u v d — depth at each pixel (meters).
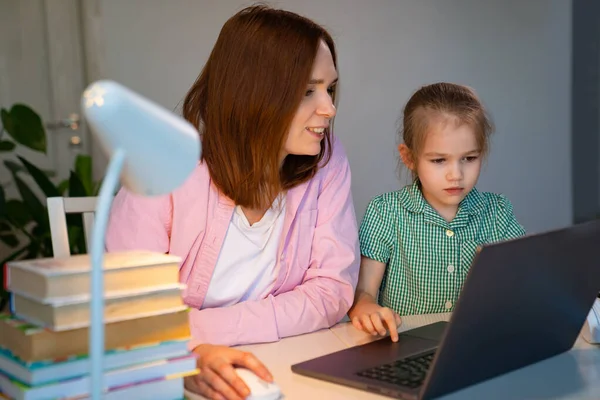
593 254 1.02
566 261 0.96
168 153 0.65
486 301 0.86
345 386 0.98
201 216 1.32
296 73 1.26
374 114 3.47
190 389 0.99
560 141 3.71
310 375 1.02
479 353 0.93
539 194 3.68
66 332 0.80
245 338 1.22
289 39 1.27
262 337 1.23
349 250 1.43
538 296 0.96
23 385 0.78
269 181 1.33
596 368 1.05
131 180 0.67
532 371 1.04
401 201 1.65
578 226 0.96
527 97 3.63
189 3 3.44
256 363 0.96
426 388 0.89
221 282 1.36
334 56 1.38
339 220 1.45
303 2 3.37
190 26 3.44
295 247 1.40
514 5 3.57
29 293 0.82
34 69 3.61
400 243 1.65
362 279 1.63
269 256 1.38
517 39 3.59
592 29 3.64
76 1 3.61
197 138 0.66
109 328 0.83
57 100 3.64
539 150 3.67
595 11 3.63
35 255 3.01
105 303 0.82
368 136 3.47
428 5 3.48
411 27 3.47
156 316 0.87
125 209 1.30
